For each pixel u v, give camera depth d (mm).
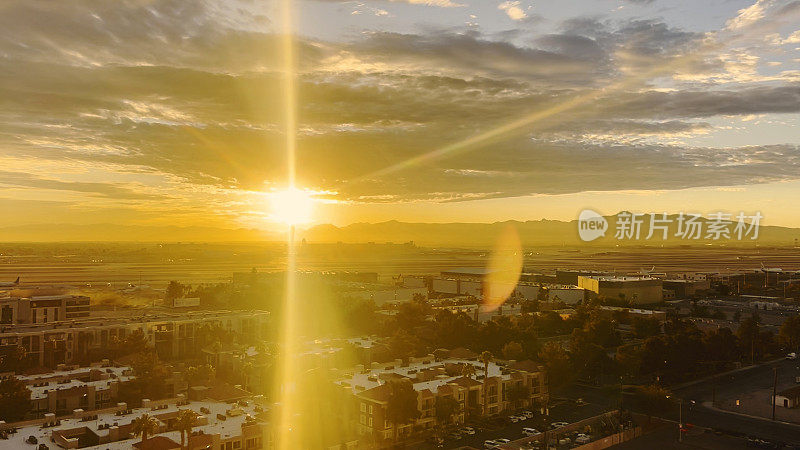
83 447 135375
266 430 143000
